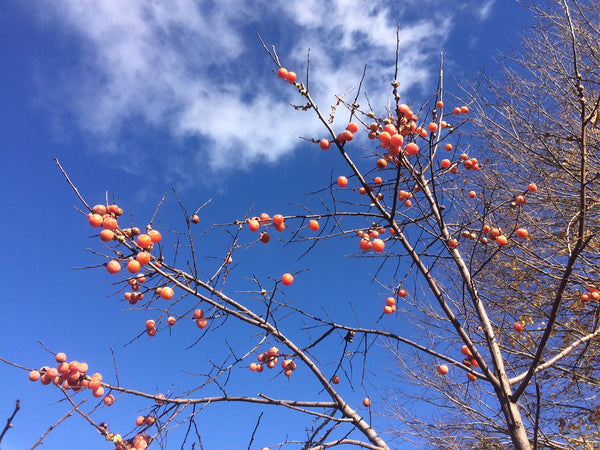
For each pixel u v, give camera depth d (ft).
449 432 23.68
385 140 12.60
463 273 15.43
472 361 15.55
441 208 15.35
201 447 12.17
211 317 13.19
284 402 14.12
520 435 12.98
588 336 14.88
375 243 14.08
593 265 20.68
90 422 11.69
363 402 15.47
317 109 13.23
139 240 11.93
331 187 14.01
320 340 14.67
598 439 19.85
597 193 18.98
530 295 22.59
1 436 6.68
